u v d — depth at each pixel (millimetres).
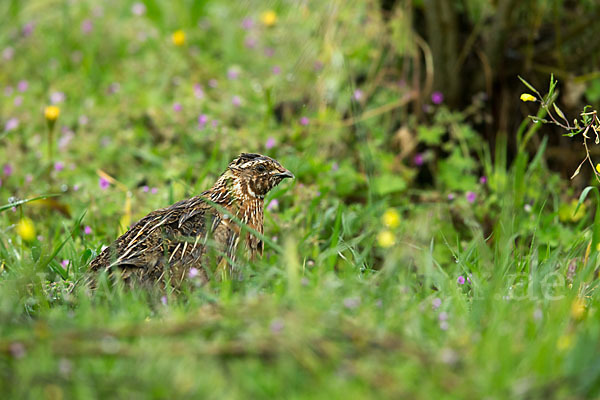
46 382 5656
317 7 14672
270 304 6609
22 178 13242
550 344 6215
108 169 13555
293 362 5875
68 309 7984
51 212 12328
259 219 10219
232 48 17531
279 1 15727
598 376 5746
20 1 19453
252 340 6023
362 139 12703
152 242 9016
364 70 14484
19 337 6297
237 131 13766
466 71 13938
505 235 9359
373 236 10000
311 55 14617
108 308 7668
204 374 5723
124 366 5969
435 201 12766
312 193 11820
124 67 17297
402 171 13273
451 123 13805
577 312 7484
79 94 16375
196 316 6871
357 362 5906
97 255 9484
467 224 11766
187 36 18234
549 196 12773
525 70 13766
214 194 10008
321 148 13859
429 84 13750
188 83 15758
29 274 8023
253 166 10141
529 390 5590
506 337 6383
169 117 14344
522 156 11367
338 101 14109
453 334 6727
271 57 17109
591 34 13672
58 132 14750
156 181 12938
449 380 5699
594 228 9547
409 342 6230
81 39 18547
